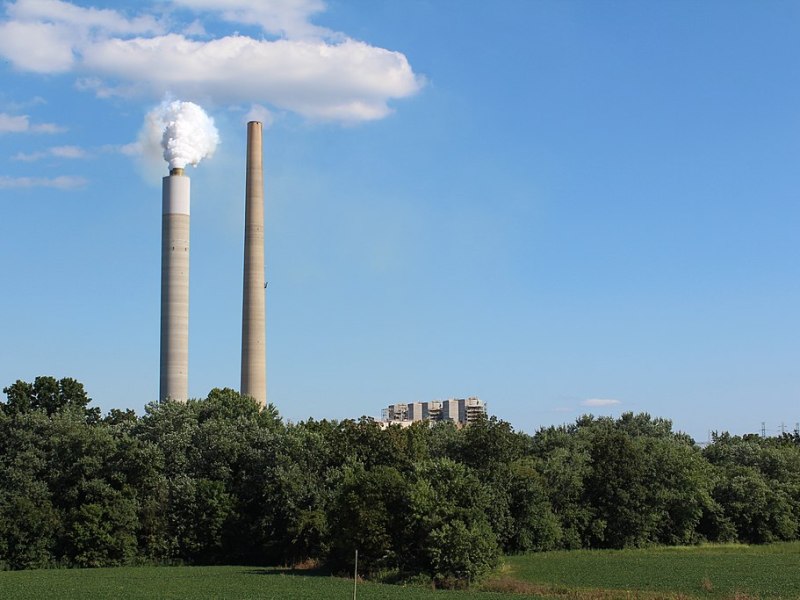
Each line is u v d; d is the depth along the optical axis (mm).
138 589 76312
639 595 70938
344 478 94188
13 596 71625
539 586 77625
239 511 108750
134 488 107312
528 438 155875
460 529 81562
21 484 103938
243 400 137750
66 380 148125
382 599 69062
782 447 163500
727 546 123938
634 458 124125
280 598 69688
